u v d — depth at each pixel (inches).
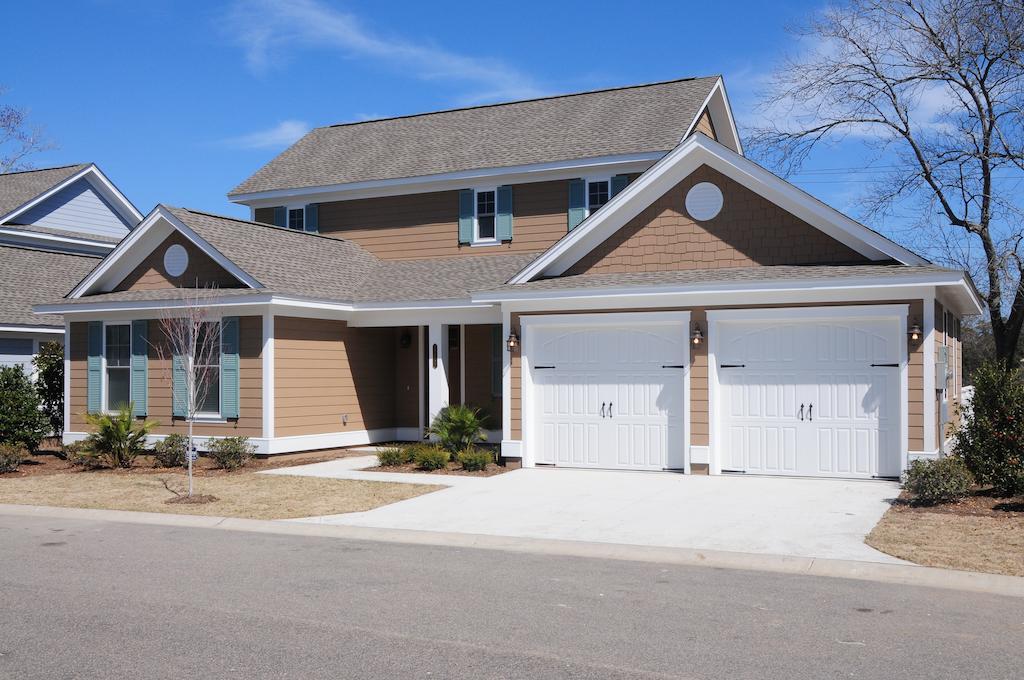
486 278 808.3
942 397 620.7
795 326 608.1
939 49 1069.1
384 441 860.0
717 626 279.3
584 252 692.1
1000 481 494.0
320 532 454.6
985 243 1101.1
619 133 879.1
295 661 247.0
